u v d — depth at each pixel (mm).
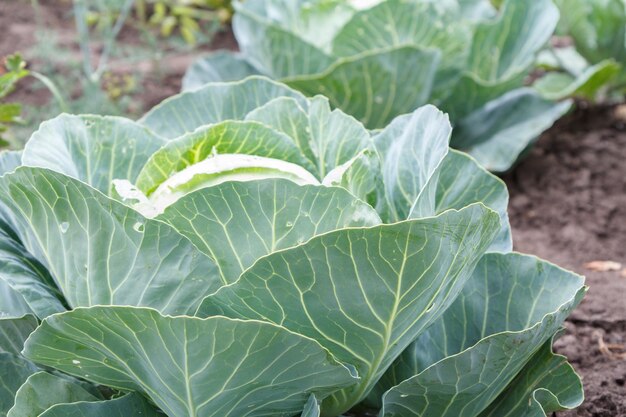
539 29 2832
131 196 1527
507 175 2980
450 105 2811
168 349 1411
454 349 1699
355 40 2682
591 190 2861
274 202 1442
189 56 3971
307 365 1441
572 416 1910
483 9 3199
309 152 1727
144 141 1737
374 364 1526
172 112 1897
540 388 1601
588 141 3092
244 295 1431
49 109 3162
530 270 1710
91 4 4051
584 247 2594
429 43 2680
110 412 1534
